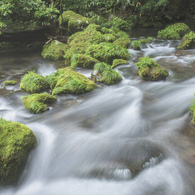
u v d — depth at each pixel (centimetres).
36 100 473
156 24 1309
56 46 908
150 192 257
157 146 325
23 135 313
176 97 480
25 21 1087
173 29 1065
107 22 1277
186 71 630
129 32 1225
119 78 594
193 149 315
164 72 584
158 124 389
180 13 1382
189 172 277
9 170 283
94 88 553
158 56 805
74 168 308
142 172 283
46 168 317
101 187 274
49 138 373
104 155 319
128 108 460
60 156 332
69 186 283
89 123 415
